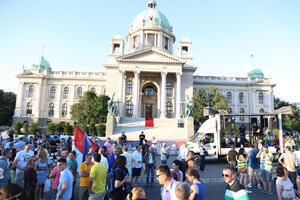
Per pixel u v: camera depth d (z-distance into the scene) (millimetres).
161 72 53281
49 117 63688
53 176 8367
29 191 6934
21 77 63719
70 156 9141
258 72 72062
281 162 10664
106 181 7215
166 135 36656
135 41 68500
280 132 18109
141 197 4336
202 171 15891
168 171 5363
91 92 53406
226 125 19328
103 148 9984
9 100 69312
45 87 64688
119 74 53844
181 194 4398
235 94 67438
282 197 7145
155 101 59875
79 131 11344
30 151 9617
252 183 12859
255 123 20062
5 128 59062
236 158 12320
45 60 72438
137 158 11438
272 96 67250
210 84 67125
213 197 10039
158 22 67312
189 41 62906
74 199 9617
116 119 42812
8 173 9891
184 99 57344
